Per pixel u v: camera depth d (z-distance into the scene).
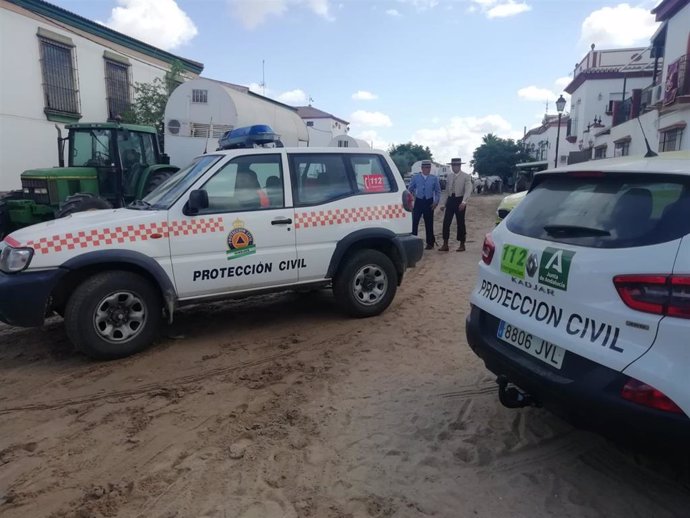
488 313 3.33
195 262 4.93
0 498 2.79
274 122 14.15
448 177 10.67
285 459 3.13
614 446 3.22
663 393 2.19
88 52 16.06
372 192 5.93
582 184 3.02
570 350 2.60
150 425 3.57
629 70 30.02
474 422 3.55
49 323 5.89
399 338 5.29
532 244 3.04
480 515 2.62
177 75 18.69
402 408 3.77
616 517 2.59
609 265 2.49
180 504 2.72
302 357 4.80
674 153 3.52
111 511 2.67
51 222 4.96
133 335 4.79
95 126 10.26
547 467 3.03
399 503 2.71
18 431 3.50
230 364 4.64
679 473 2.94
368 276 5.91
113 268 4.74
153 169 10.87
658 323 2.24
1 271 4.48
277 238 5.30
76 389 4.14
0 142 13.48
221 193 5.11
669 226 2.36
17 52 13.77
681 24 17.56
